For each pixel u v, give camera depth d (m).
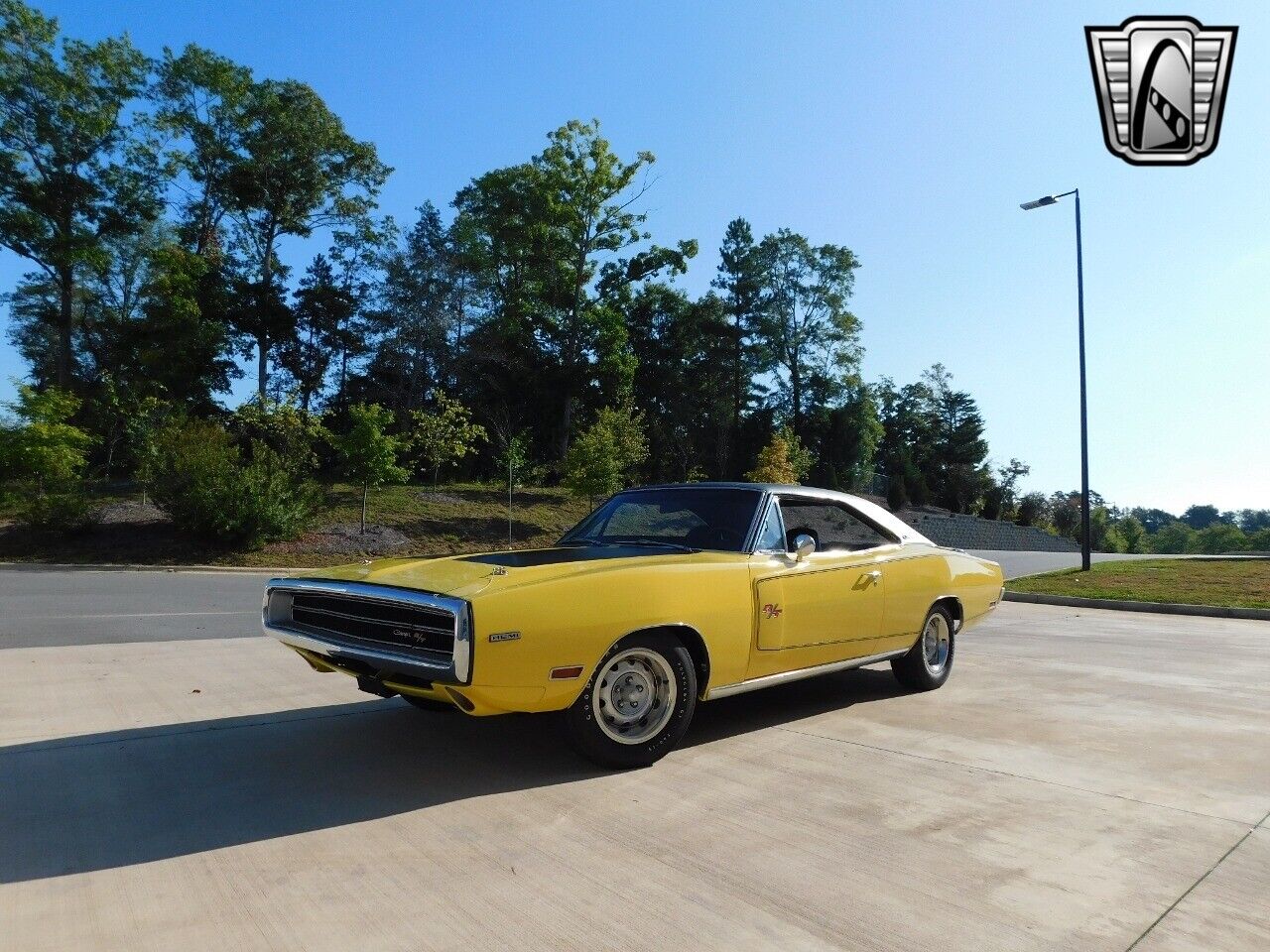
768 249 63.56
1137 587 15.09
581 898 2.78
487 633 3.59
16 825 3.37
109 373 40.59
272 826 3.40
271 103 44.50
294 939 2.50
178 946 2.45
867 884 2.90
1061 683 6.49
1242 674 6.93
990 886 2.90
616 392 46.34
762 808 3.64
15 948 2.42
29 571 19.19
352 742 4.62
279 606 4.59
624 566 4.15
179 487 22.73
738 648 4.52
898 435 77.81
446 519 28.78
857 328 62.66
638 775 4.08
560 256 47.91
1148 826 3.46
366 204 47.91
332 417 42.06
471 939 2.51
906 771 4.18
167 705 5.43
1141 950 2.48
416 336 42.88
